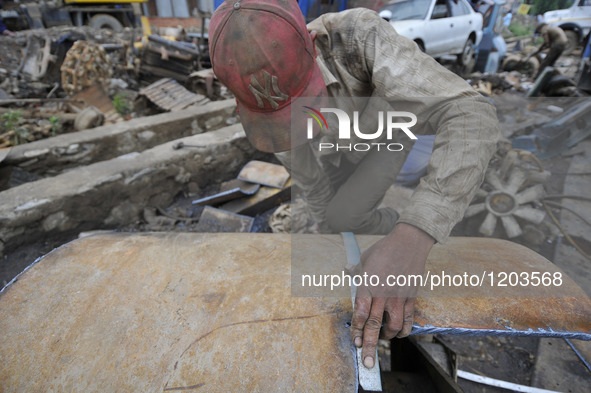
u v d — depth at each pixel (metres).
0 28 7.40
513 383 1.39
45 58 5.48
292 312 0.72
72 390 0.61
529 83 4.89
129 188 2.54
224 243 0.94
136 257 0.87
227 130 3.24
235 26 0.83
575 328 0.71
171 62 5.71
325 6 5.40
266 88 0.88
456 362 1.20
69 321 0.71
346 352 0.66
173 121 3.61
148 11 7.82
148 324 0.70
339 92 1.10
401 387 0.96
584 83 3.59
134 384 0.62
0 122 3.79
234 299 0.75
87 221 2.40
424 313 0.72
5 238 2.09
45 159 2.92
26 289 0.78
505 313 0.73
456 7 5.76
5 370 0.64
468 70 6.28
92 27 8.55
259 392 0.60
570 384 1.37
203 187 3.06
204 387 0.61
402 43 0.96
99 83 4.79
